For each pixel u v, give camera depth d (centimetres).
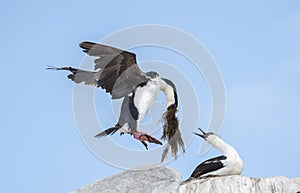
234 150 1902
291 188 1537
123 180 1410
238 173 1906
